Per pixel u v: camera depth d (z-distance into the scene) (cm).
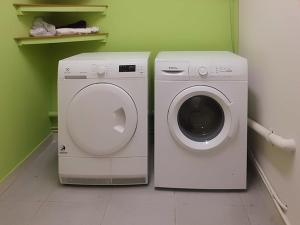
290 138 148
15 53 211
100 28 262
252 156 225
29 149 235
